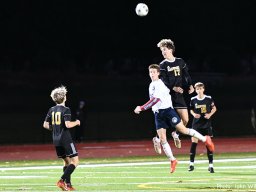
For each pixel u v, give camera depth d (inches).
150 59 6702.8
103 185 1390.3
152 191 1213.7
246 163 1952.5
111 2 6545.3
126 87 5900.6
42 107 5393.7
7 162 2283.5
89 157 2438.5
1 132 4207.7
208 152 1669.5
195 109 1715.1
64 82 5964.6
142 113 4827.8
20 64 6333.7
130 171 1765.5
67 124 1295.5
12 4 6309.1
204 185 1342.3
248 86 6087.6
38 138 3892.7
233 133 3937.0
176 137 1469.0
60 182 1272.1
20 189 1326.3
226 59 6643.7
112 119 4758.9
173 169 1412.4
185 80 1480.1
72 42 6471.5
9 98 5511.8
